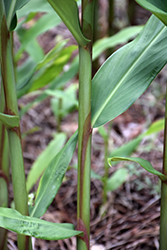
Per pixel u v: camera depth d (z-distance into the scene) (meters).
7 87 0.55
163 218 0.60
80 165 0.57
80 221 0.59
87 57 0.54
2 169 0.67
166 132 0.57
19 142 0.57
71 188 1.05
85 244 0.59
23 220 0.53
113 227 0.91
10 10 0.54
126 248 0.86
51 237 0.53
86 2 0.53
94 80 0.62
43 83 0.85
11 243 0.86
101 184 1.04
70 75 0.93
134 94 0.60
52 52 0.76
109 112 0.59
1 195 0.68
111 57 0.62
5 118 0.55
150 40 0.62
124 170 0.92
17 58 0.86
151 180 1.04
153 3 0.53
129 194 1.00
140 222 0.91
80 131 0.57
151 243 0.86
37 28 0.85
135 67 0.61
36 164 0.87
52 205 1.00
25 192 0.58
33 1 0.76
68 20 0.52
